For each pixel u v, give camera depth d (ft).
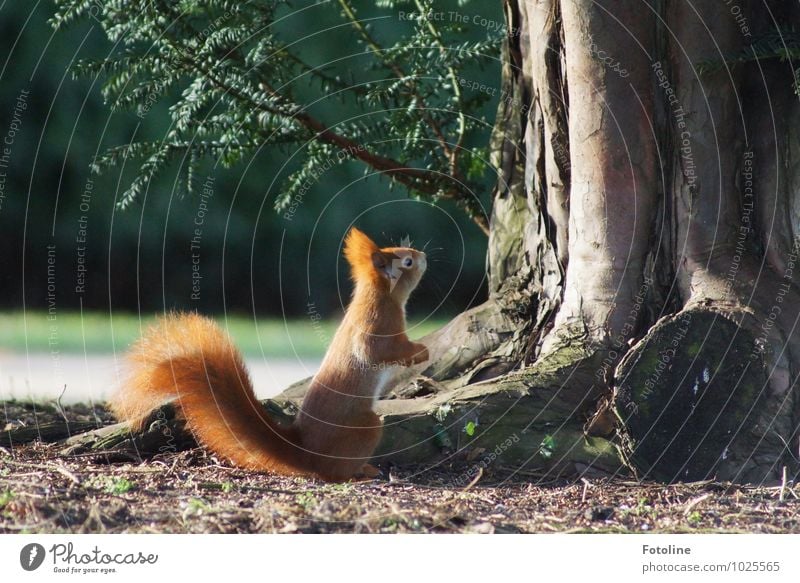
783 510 25.02
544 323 33.91
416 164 47.60
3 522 21.36
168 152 41.04
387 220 78.18
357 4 46.50
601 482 27.91
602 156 31.37
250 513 22.15
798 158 31.42
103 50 78.84
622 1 30.55
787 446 29.07
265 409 31.09
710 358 29.63
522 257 36.29
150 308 81.10
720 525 23.36
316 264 79.46
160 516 22.06
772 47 29.45
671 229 31.83
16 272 80.43
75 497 23.22
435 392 33.63
